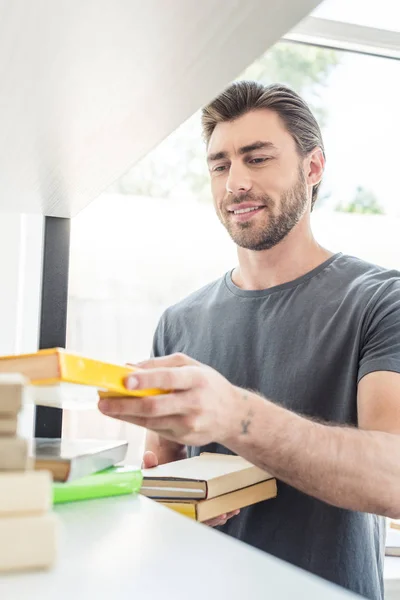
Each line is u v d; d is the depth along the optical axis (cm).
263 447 72
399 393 95
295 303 117
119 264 170
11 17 34
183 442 60
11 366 38
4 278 125
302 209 122
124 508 46
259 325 119
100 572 30
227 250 179
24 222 127
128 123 51
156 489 71
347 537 102
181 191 179
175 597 26
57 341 90
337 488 80
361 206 191
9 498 29
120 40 37
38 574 29
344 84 190
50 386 40
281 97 120
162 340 134
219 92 45
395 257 192
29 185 71
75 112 49
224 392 61
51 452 51
